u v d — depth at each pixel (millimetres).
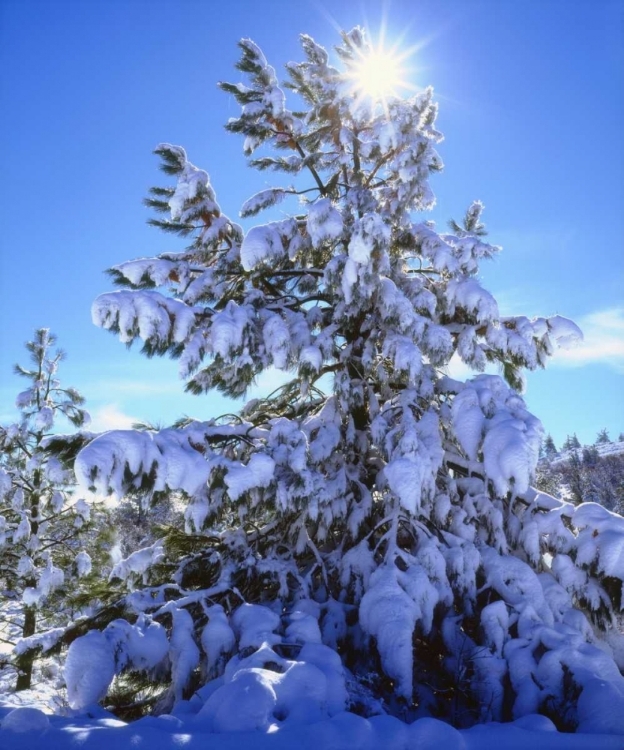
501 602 5949
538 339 8008
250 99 8320
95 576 14109
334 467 7816
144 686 6090
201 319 7141
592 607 6410
